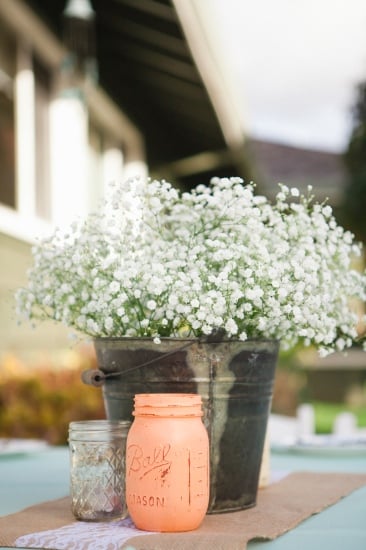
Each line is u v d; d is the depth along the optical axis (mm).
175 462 1192
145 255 1479
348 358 12336
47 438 3635
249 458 1391
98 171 6801
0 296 4680
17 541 1155
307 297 1382
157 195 1568
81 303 1499
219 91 6684
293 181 13719
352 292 1559
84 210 5633
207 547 1097
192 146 8828
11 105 4949
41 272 1521
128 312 1427
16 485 1708
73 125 5531
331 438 2453
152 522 1193
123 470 1309
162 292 1365
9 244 4754
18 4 4816
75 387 3822
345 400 12695
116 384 1397
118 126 7207
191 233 1521
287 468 1986
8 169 4891
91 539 1150
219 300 1282
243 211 1435
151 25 5660
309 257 1412
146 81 7125
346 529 1242
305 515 1331
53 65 5613
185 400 1221
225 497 1353
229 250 1363
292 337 1618
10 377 3807
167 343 1348
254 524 1253
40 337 5336
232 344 1358
